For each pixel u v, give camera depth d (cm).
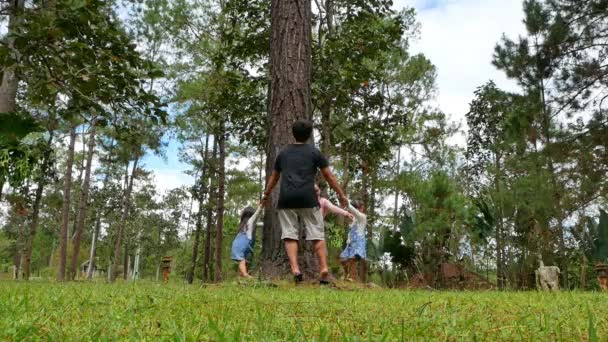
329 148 1342
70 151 2108
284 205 547
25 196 1365
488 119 1973
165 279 1282
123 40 610
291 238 554
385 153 1397
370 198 1931
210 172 2219
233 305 239
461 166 1969
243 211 848
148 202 4550
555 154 1620
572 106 1792
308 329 160
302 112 691
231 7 1237
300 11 714
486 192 1107
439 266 1075
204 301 261
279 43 709
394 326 166
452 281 1073
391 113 1372
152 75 635
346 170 1409
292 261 552
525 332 162
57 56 564
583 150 1638
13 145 612
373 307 245
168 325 160
